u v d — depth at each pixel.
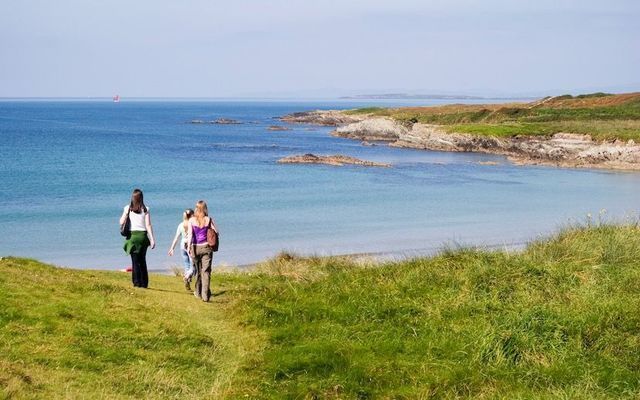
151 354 9.59
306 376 9.34
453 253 16.61
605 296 12.48
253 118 193.62
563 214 40.25
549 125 87.94
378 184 53.88
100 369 8.84
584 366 9.54
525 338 10.30
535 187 53.72
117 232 32.31
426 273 14.62
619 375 9.24
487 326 10.80
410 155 81.19
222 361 9.94
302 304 12.71
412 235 33.09
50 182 49.97
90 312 10.87
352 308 12.37
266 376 9.36
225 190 48.28
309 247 29.78
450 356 10.01
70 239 30.58
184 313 12.01
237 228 34.12
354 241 31.34
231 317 12.15
